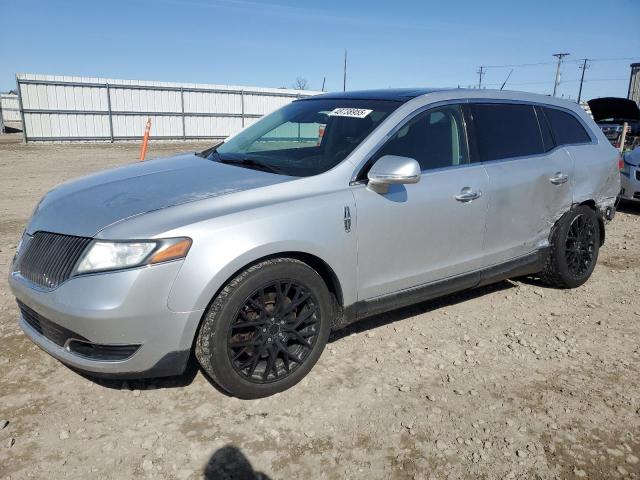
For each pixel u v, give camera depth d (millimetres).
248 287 2857
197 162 3828
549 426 2906
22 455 2545
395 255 3506
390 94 3986
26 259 3006
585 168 4750
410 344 3779
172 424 2814
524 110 4492
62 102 26047
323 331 3234
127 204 2971
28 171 13484
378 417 2932
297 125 3977
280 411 2957
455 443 2748
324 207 3119
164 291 2658
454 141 3914
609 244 6621
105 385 3139
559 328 4141
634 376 3449
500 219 4086
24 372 3238
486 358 3625
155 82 28141
